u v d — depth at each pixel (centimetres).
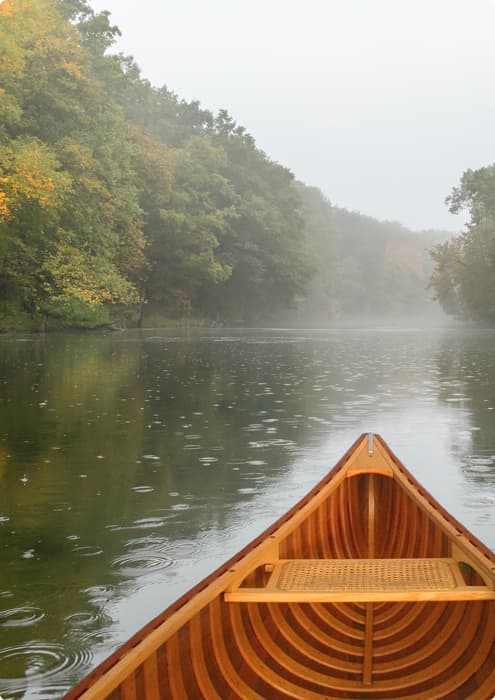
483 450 968
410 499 596
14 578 523
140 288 6231
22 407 1348
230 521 659
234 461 902
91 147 3900
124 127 4706
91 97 3866
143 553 576
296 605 473
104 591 500
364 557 632
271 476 825
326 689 390
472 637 405
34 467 870
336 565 465
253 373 2073
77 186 3631
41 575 529
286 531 494
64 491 760
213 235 6134
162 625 337
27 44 3484
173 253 6034
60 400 1449
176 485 786
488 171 6931
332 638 445
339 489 627
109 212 3978
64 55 3662
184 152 6481
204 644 373
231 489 769
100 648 421
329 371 2166
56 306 4378
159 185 5331
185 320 7050
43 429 1123
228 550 582
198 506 706
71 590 502
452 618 432
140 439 1045
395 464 666
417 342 4225
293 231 7894
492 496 739
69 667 400
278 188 7975
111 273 4031
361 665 414
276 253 7481
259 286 7544
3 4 3250
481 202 7112
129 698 304
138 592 500
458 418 1242
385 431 1112
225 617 403
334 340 4441
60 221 3825
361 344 3934
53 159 3366
